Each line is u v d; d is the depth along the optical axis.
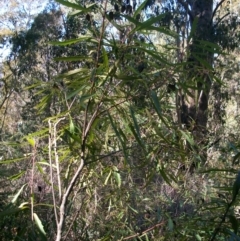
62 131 2.56
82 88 2.25
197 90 2.71
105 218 3.65
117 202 3.76
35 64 12.02
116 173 3.15
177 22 10.60
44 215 3.19
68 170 2.84
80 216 3.49
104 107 2.53
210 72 2.57
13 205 2.73
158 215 3.48
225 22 12.11
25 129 9.87
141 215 3.85
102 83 2.29
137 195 3.88
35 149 2.54
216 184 4.21
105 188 3.69
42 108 2.75
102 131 2.84
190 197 4.19
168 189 4.23
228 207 2.40
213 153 4.61
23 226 2.85
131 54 2.28
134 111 2.40
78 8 2.19
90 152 2.64
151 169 3.25
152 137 2.95
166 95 3.06
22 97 11.36
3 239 2.95
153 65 2.39
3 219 2.88
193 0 11.18
